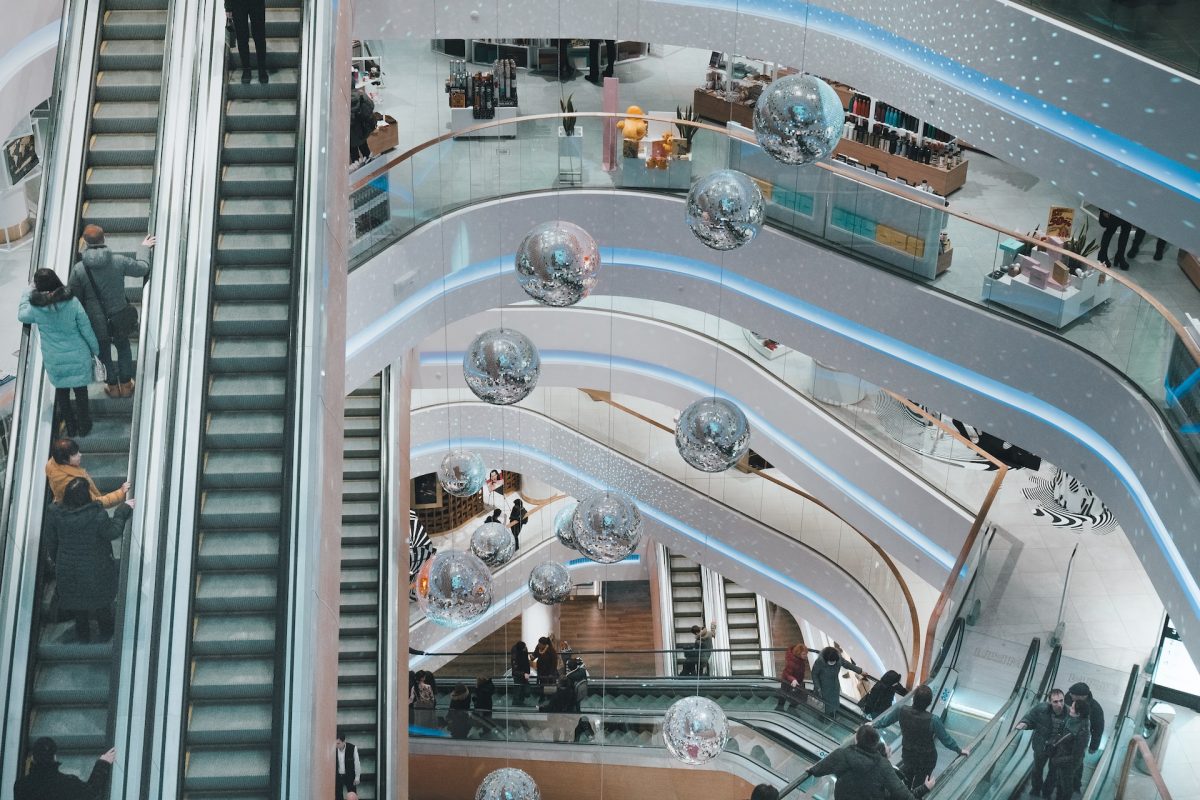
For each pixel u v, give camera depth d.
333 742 8.43
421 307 14.62
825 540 18.50
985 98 12.56
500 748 15.62
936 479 15.78
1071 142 11.73
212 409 8.85
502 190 14.95
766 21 14.84
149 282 8.64
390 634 13.70
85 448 7.90
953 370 14.02
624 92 19.77
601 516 11.45
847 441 16.72
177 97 9.98
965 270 13.48
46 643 7.14
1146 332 11.91
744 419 10.84
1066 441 13.13
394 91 19.06
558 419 20.59
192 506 8.03
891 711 11.86
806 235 14.59
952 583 14.05
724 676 16.33
